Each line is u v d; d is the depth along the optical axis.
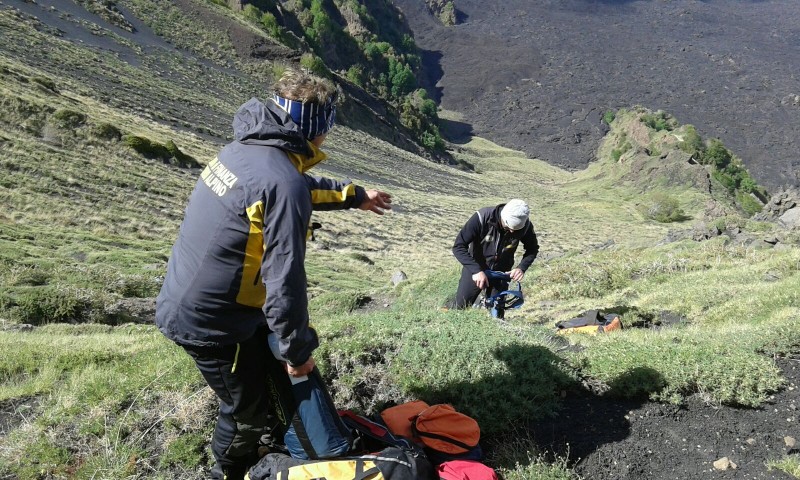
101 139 44.81
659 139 139.62
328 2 183.88
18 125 41.53
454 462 3.74
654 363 5.46
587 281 14.33
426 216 66.00
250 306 3.22
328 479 3.33
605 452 4.63
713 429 4.91
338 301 17.33
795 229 18.44
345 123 112.25
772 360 5.75
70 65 69.19
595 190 119.81
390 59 174.25
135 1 102.94
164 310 3.24
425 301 15.88
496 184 116.00
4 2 78.12
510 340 5.71
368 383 5.30
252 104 3.24
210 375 3.34
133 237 32.66
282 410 3.45
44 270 19.52
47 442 4.71
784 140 187.75
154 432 4.81
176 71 86.94
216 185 3.14
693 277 13.32
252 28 114.88
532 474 4.29
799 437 4.83
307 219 3.06
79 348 7.43
